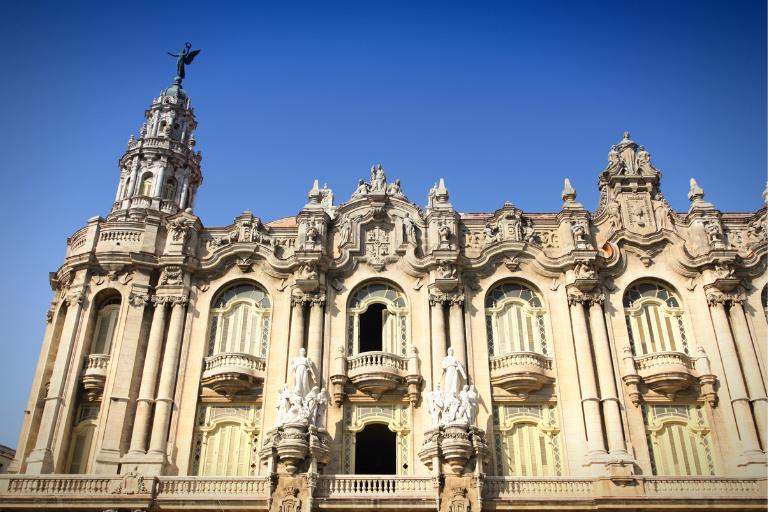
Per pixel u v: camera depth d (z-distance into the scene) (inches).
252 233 1514.5
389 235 1518.2
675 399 1360.7
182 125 2011.6
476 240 1515.7
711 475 1282.0
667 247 1501.0
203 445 1322.6
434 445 1212.5
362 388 1344.7
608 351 1382.9
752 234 1524.4
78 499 1171.3
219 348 1418.6
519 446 1322.6
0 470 1685.5
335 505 1173.7
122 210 1806.1
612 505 1187.9
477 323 1424.7
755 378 1347.2
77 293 1429.6
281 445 1194.0
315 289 1432.1
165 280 1443.2
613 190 1567.4
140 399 1328.7
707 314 1432.1
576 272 1443.2
